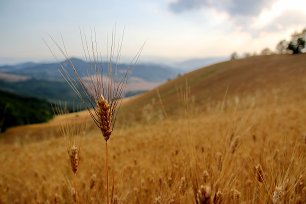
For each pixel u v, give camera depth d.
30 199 4.08
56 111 2.08
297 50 99.81
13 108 79.12
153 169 3.72
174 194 2.36
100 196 2.91
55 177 4.69
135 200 2.78
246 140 4.22
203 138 4.96
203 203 1.59
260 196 2.22
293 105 15.74
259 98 28.48
